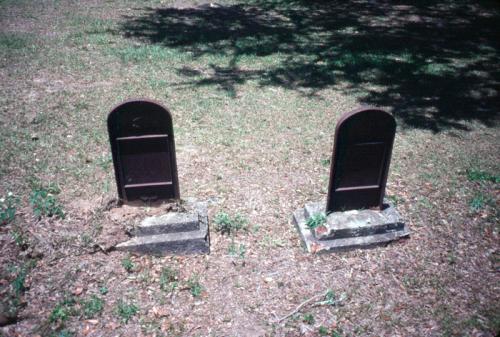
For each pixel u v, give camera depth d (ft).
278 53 40.78
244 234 18.86
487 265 17.39
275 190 21.83
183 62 37.88
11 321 14.19
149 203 18.79
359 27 49.60
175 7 56.13
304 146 25.95
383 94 33.32
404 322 14.87
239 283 16.46
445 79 36.52
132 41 42.50
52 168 22.45
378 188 18.75
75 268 16.40
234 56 39.65
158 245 17.38
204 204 19.17
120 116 16.90
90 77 34.17
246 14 53.93
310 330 14.57
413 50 42.80
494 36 48.01
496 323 14.75
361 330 14.56
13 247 16.72
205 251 17.72
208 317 15.01
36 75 34.04
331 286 16.39
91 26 46.60
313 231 18.24
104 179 21.70
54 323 14.32
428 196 21.54
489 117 30.68
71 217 18.39
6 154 23.31
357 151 17.76
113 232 17.39
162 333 14.30
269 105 30.89
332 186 18.22
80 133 26.11
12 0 55.62
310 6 57.93
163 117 17.17
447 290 16.19
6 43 40.11
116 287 15.89
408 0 61.93
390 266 17.35
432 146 26.66
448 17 54.80
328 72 36.70
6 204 19.12
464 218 19.98
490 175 23.30
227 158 24.38
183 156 24.44
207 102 30.76
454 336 14.32
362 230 18.19
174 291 15.94
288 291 16.15
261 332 14.51
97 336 14.03
